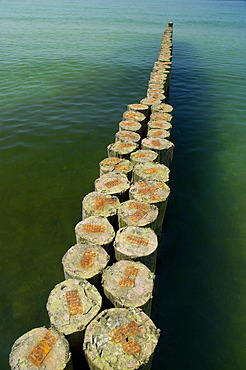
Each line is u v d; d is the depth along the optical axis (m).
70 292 3.61
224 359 4.57
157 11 55.75
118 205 5.12
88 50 23.39
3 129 10.85
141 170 6.18
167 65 15.02
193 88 16.61
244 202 8.03
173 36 32.03
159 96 10.59
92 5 61.91
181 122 12.45
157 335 3.19
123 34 31.11
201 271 6.02
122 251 4.19
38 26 34.12
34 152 9.61
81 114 12.38
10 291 5.43
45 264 5.96
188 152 10.29
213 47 27.28
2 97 13.66
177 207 7.72
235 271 6.05
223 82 17.77
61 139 10.44
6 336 4.75
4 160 9.12
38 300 5.28
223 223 7.28
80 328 3.26
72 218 7.11
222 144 10.90
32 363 2.96
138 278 3.85
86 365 3.52
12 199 7.62
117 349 3.06
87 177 8.58
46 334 3.20
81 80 16.42
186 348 4.69
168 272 5.98
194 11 59.66
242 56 24.06
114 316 3.36
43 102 13.32
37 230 6.75
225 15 55.03
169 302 5.38
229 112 13.66
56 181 8.35
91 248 4.23
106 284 3.77
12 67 18.14
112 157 6.87
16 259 6.04
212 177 9.02
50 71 17.73
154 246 4.29
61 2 66.50
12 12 45.78
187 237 6.83
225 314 5.22
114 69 18.69
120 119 12.11
